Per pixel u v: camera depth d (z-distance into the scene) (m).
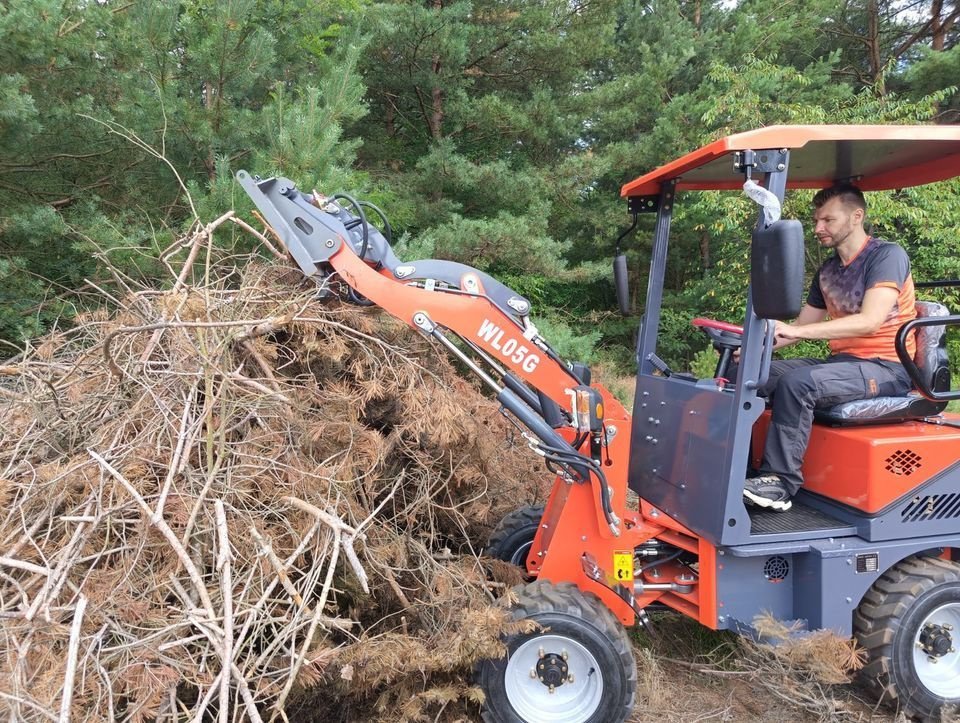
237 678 1.97
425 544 3.20
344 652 2.40
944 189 8.51
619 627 2.74
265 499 2.57
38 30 4.50
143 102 4.86
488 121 9.48
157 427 2.64
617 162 11.05
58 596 2.15
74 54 4.82
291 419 2.79
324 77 5.96
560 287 12.18
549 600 2.71
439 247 7.86
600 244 11.48
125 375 2.80
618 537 2.91
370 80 9.49
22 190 5.26
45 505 2.50
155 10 4.87
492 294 3.11
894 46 15.53
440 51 9.00
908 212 7.97
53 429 2.85
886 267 3.04
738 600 2.86
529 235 8.39
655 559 3.20
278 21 5.76
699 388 2.87
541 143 10.16
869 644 2.86
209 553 2.37
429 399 3.05
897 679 2.83
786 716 2.99
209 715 2.13
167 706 2.04
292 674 2.07
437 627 2.71
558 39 9.82
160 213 5.39
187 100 5.33
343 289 3.14
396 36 8.80
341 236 3.01
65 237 5.05
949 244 8.51
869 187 3.61
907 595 2.82
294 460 2.70
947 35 15.11
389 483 3.15
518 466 4.07
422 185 9.05
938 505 2.87
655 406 3.21
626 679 2.68
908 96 12.91
